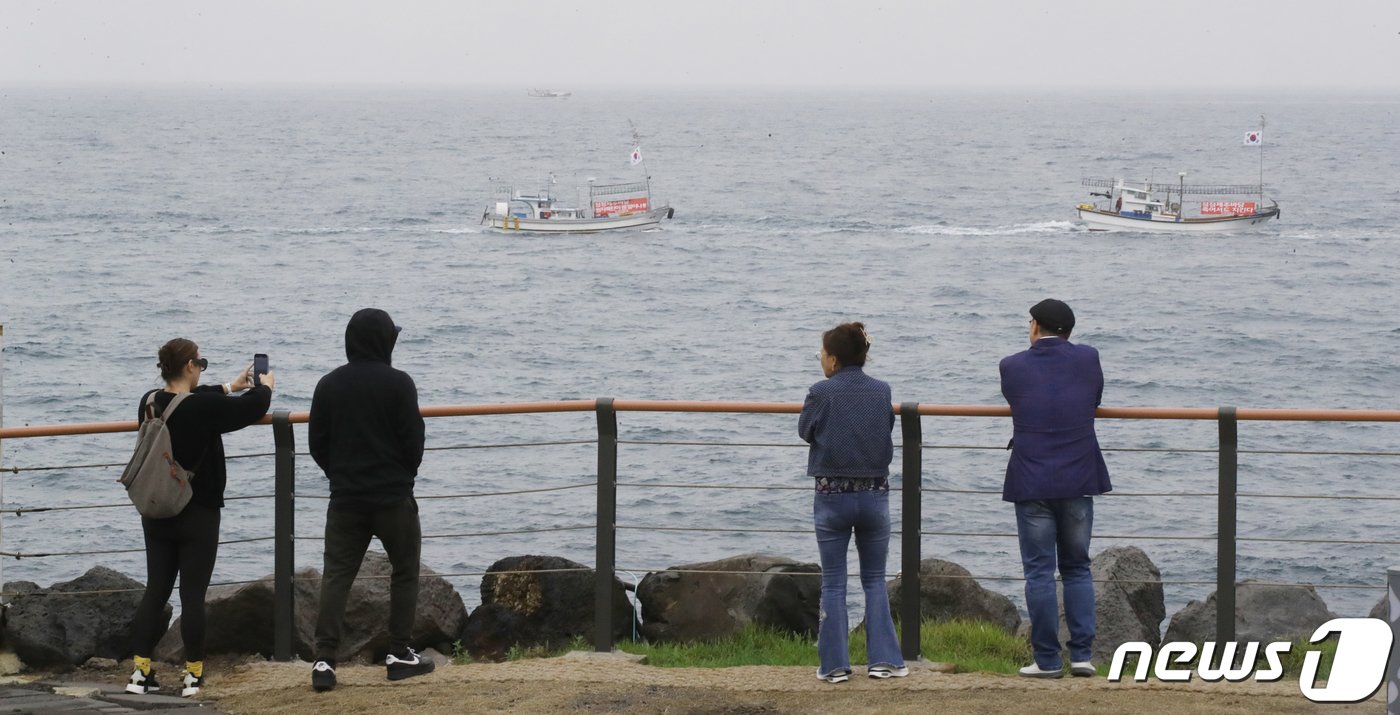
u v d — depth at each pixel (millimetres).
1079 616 18641
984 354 139875
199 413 18031
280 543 20078
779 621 23453
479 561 62781
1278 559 64688
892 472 82625
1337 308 172750
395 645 19203
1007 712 16734
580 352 142500
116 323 156250
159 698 18062
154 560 18531
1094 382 18266
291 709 17578
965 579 26391
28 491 78625
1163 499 75312
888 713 16766
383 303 177500
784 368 133625
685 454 88688
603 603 20453
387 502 18312
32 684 19219
